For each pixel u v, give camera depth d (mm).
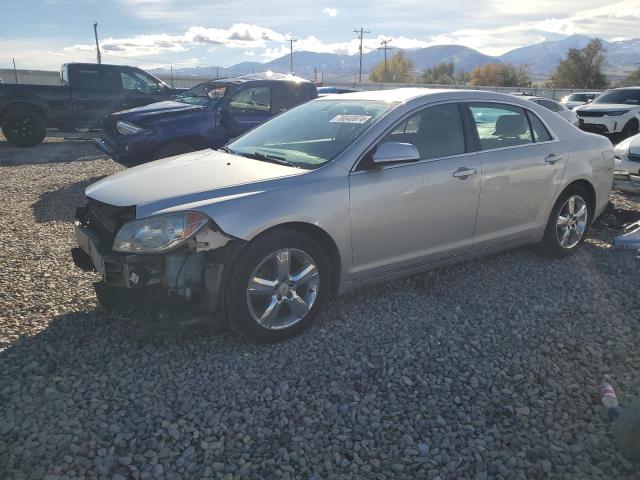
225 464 2473
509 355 3434
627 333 3723
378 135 3861
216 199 3301
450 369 3273
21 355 3344
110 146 8812
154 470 2422
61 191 8359
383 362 3348
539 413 2857
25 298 4188
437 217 4086
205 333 3676
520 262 5098
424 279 4676
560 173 4867
